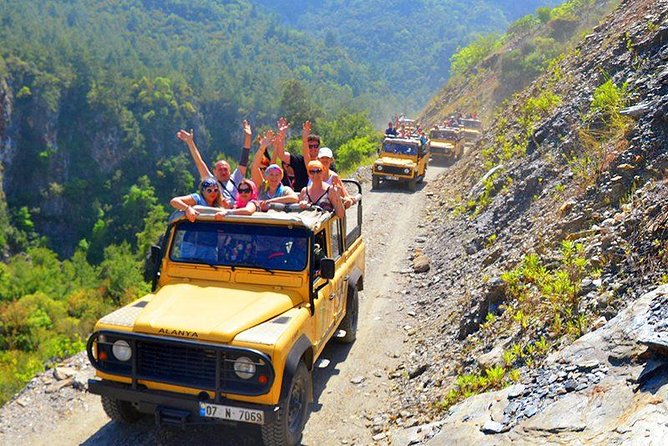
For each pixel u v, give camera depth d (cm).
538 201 1100
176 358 572
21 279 8969
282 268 658
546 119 1436
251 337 564
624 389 473
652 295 564
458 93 5941
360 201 959
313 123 12331
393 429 648
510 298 774
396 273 1318
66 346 1556
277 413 558
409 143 2494
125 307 634
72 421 702
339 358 870
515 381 591
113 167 18312
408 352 884
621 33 1430
